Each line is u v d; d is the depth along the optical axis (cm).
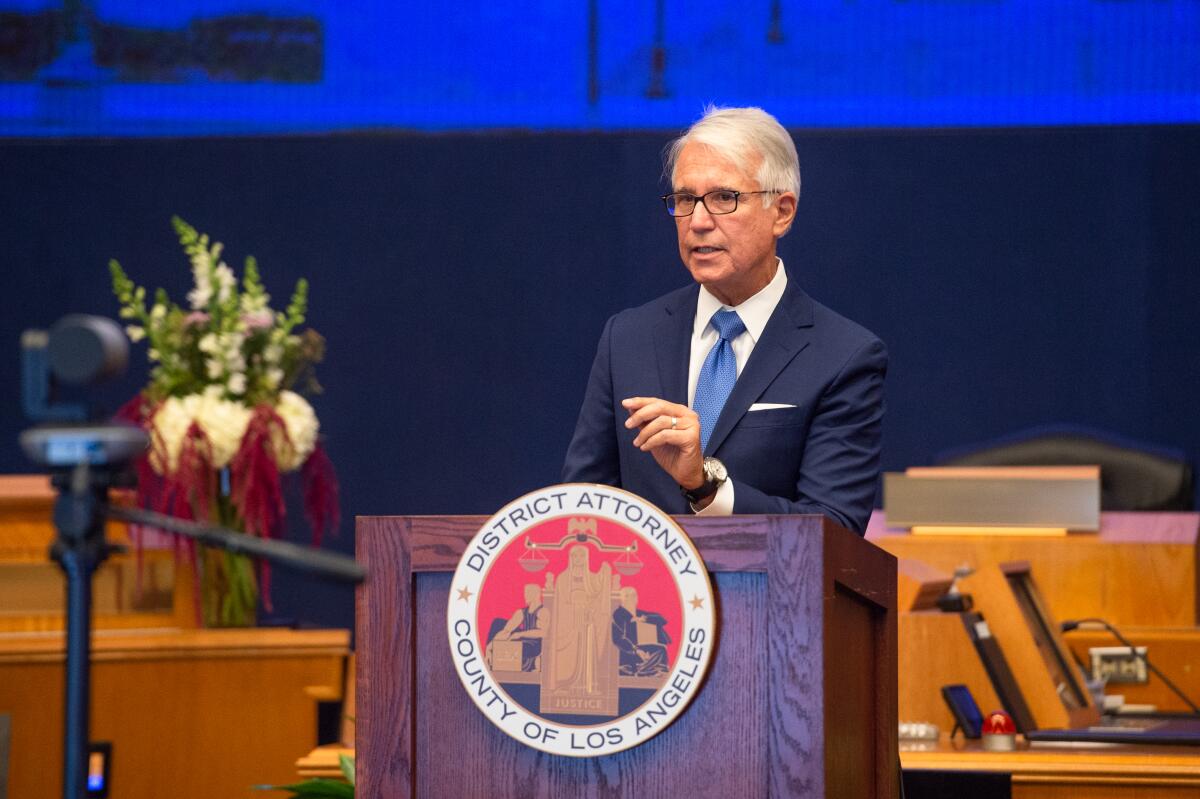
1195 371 2309
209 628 1166
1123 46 2250
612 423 850
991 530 1377
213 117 2362
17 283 2417
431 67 2342
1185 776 885
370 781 594
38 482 1145
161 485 1183
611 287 2400
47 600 1130
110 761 1102
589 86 2323
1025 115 2262
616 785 573
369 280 2420
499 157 2416
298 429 1213
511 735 577
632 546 574
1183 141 2314
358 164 2423
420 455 2406
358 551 605
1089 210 2339
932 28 2264
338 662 1147
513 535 585
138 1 2362
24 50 2367
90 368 518
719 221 786
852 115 2280
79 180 2420
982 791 905
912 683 1108
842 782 600
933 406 2359
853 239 2381
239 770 1124
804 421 776
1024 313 2350
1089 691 1190
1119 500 1673
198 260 1244
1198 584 1352
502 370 2411
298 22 2352
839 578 590
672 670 566
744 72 2295
